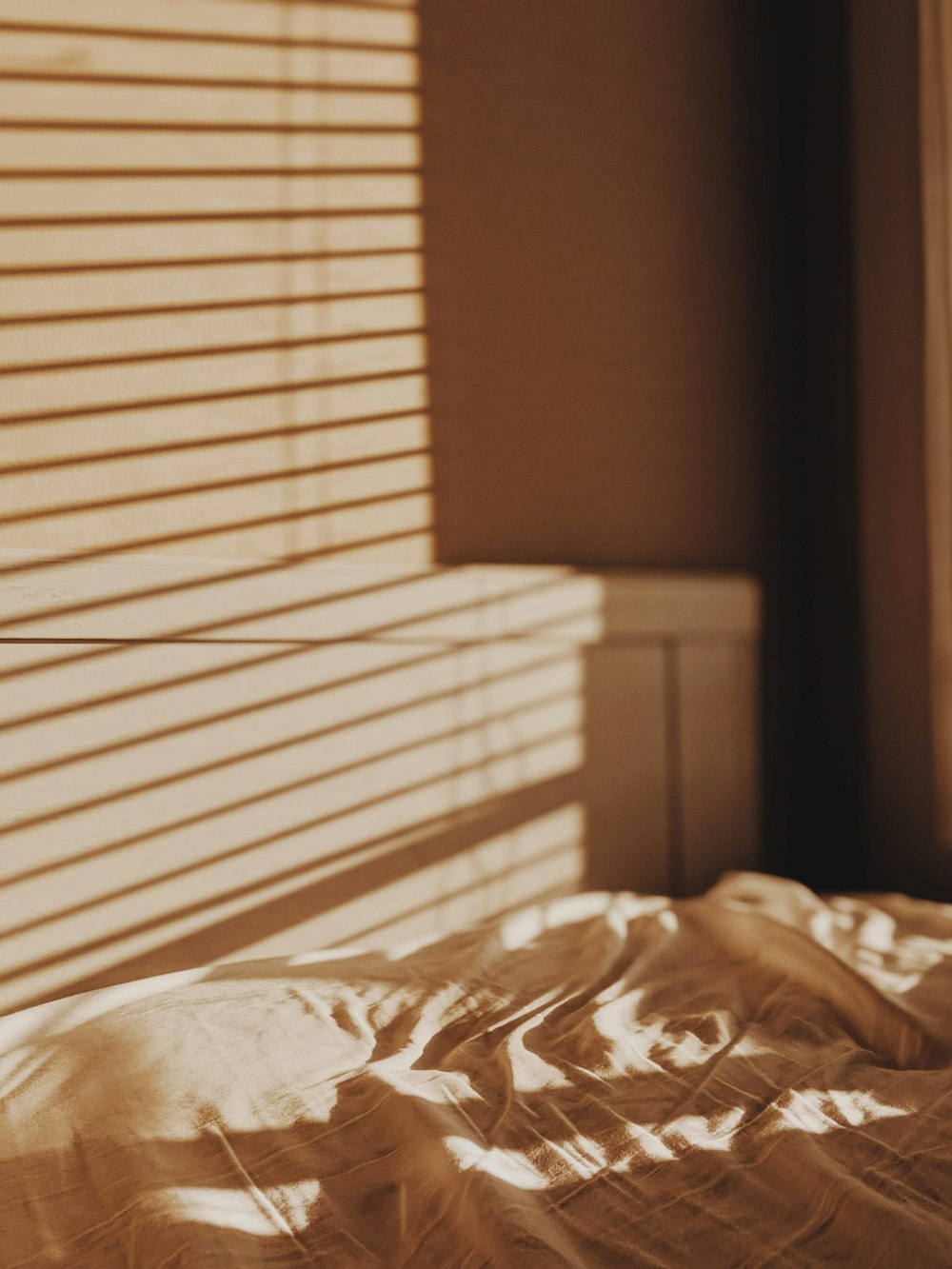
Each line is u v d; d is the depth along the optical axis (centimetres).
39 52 129
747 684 191
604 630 170
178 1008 110
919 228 184
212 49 142
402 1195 81
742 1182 80
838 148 202
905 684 187
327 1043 106
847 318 200
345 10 154
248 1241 75
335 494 151
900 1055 107
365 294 155
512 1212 73
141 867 126
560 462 176
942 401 179
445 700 153
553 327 176
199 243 140
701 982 127
